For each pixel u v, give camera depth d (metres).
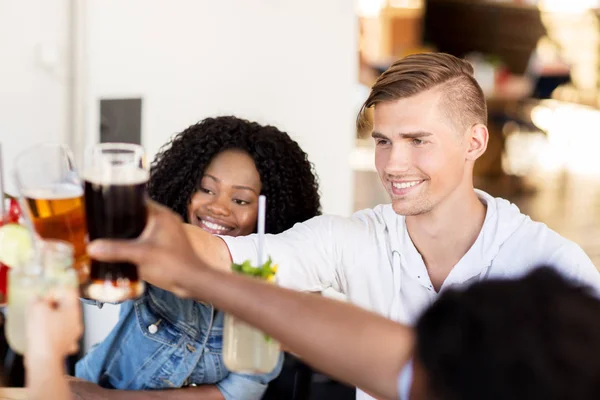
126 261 1.14
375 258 1.75
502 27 7.70
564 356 0.70
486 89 6.46
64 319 1.08
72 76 2.74
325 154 3.21
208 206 2.01
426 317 0.77
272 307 1.08
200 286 1.10
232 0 2.93
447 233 1.70
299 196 2.08
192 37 2.89
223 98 2.98
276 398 1.88
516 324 0.72
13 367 1.86
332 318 1.08
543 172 6.77
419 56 1.63
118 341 1.86
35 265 1.10
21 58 2.66
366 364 1.06
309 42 3.09
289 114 3.10
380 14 7.58
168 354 1.81
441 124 1.59
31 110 2.70
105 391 1.74
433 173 1.61
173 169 2.03
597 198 6.24
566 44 7.94
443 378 0.74
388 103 1.61
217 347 1.81
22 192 1.27
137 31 2.80
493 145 6.46
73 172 1.34
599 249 5.14
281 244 1.71
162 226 1.12
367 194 5.73
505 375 0.71
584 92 8.06
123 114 2.81
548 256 1.64
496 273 1.67
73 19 2.70
